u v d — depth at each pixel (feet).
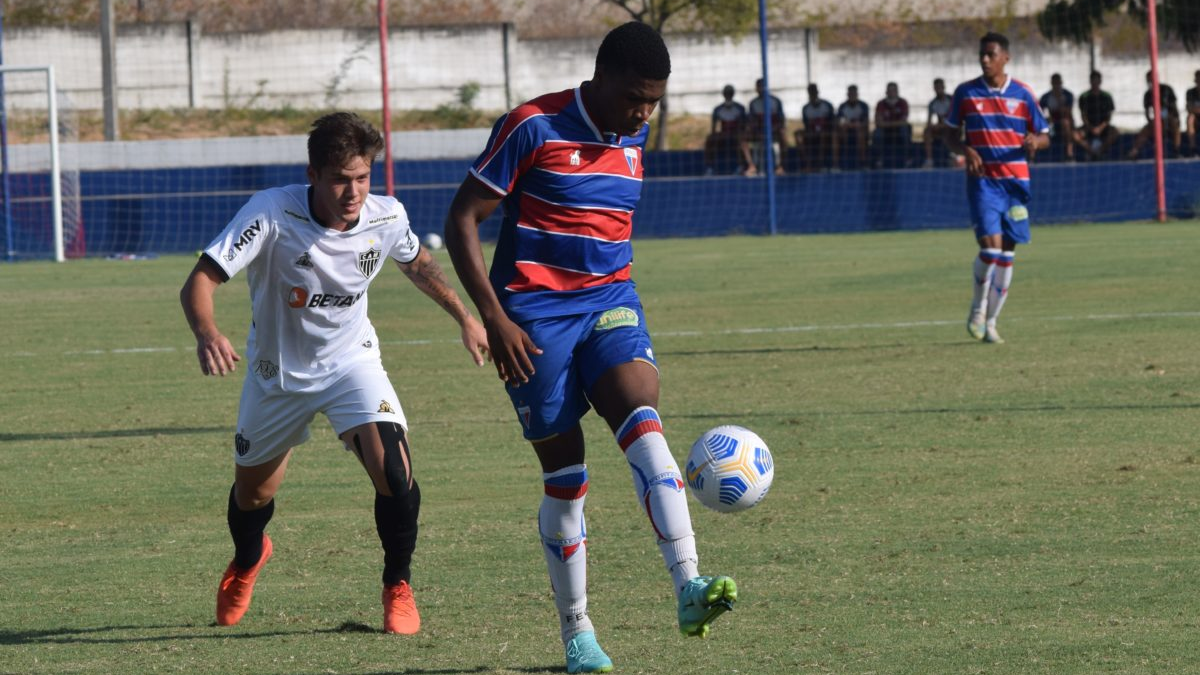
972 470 67.67
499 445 78.79
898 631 43.24
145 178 264.11
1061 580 48.49
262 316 45.80
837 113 283.38
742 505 40.29
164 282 196.85
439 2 390.01
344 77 367.45
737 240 257.55
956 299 151.64
